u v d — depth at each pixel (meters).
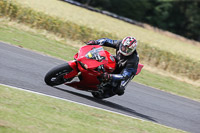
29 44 44.28
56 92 24.05
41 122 16.70
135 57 24.97
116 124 21.16
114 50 66.19
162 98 37.34
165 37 160.25
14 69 26.89
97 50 24.23
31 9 62.50
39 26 62.00
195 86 57.94
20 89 21.59
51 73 23.72
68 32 63.03
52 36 60.19
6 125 14.72
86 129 17.98
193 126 29.52
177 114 32.06
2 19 58.47
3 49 33.97
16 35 47.88
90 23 91.62
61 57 43.56
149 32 154.50
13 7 60.88
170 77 59.81
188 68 66.12
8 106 17.45
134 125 22.39
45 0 131.50
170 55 68.00
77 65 23.66
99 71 23.81
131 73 24.88
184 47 127.44
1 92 19.50
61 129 16.61
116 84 25.70
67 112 20.11
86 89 25.56
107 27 98.56
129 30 119.69
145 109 29.84
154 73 58.53
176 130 24.94
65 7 125.94
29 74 26.94
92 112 22.11
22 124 15.53
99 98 27.58
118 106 27.58
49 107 19.83
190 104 39.31
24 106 18.39
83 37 64.19
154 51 68.25
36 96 21.19
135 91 36.03
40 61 34.88
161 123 26.64
